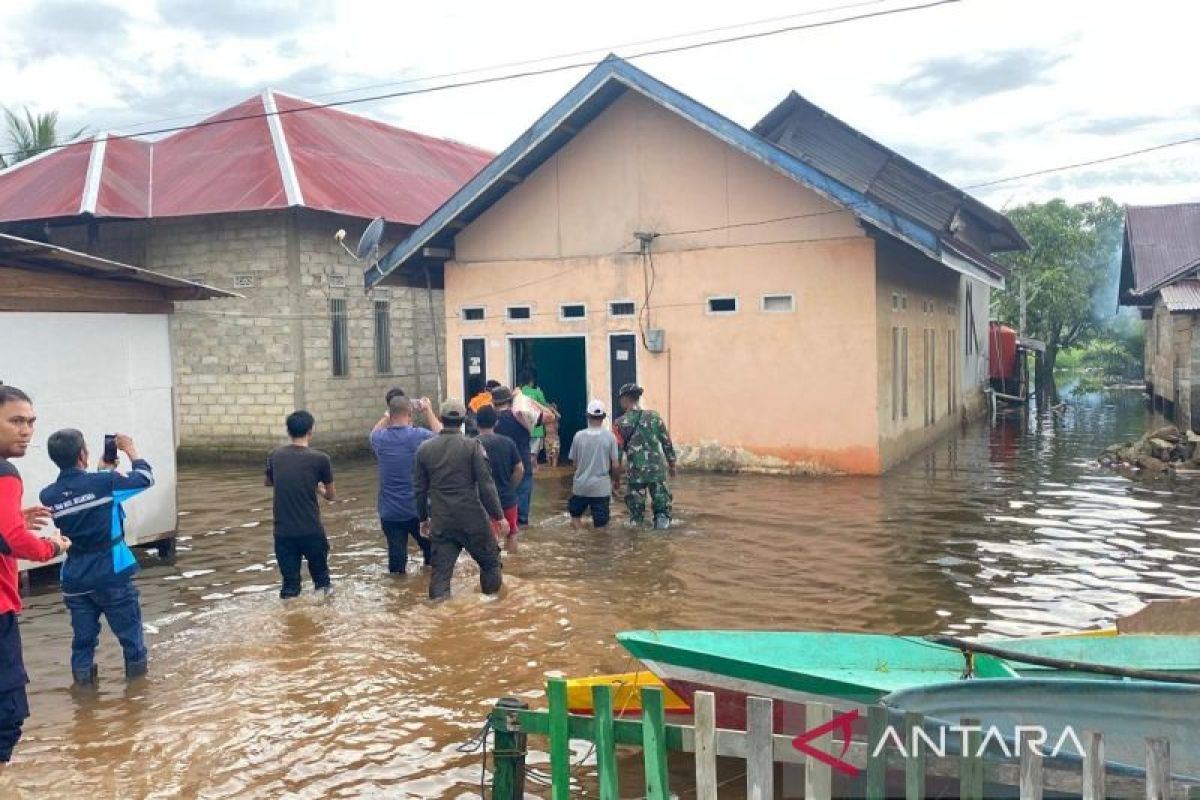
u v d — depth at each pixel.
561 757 4.27
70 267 9.13
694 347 14.84
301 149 19.92
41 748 5.38
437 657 6.69
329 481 8.36
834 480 13.77
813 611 7.64
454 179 24.55
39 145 28.06
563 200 15.66
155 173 19.81
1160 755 3.57
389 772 5.04
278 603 8.16
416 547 10.42
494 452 9.31
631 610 7.69
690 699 4.93
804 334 14.12
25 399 4.71
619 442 12.29
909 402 16.34
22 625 7.89
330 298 18.83
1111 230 42.84
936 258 12.77
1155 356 28.41
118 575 6.45
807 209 14.02
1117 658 5.24
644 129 15.02
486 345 16.33
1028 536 10.19
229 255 18.42
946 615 7.50
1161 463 14.52
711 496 12.67
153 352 10.11
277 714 5.79
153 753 5.30
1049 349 36.81
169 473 10.20
